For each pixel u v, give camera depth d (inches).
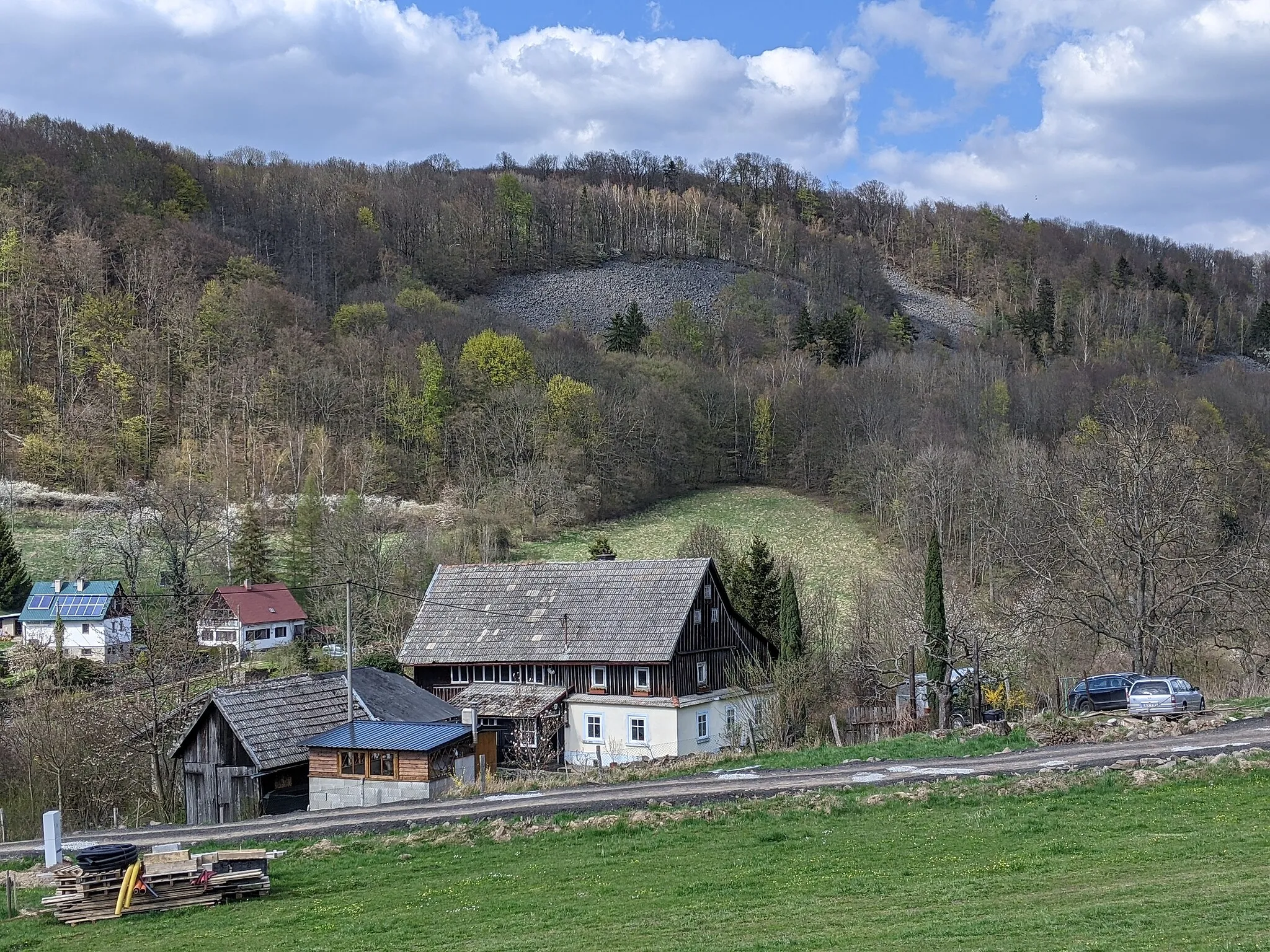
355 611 3341.5
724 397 6314.0
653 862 1106.1
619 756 2257.6
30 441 5078.7
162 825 1711.4
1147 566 2224.4
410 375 5836.6
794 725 2033.7
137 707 2066.9
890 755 1551.4
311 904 1067.3
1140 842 1009.5
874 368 6752.0
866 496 4874.5
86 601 3737.7
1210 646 2514.8
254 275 7500.0
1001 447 4419.3
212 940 960.9
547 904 984.3
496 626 2465.6
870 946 766.5
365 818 1444.4
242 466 4948.3
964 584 3265.3
